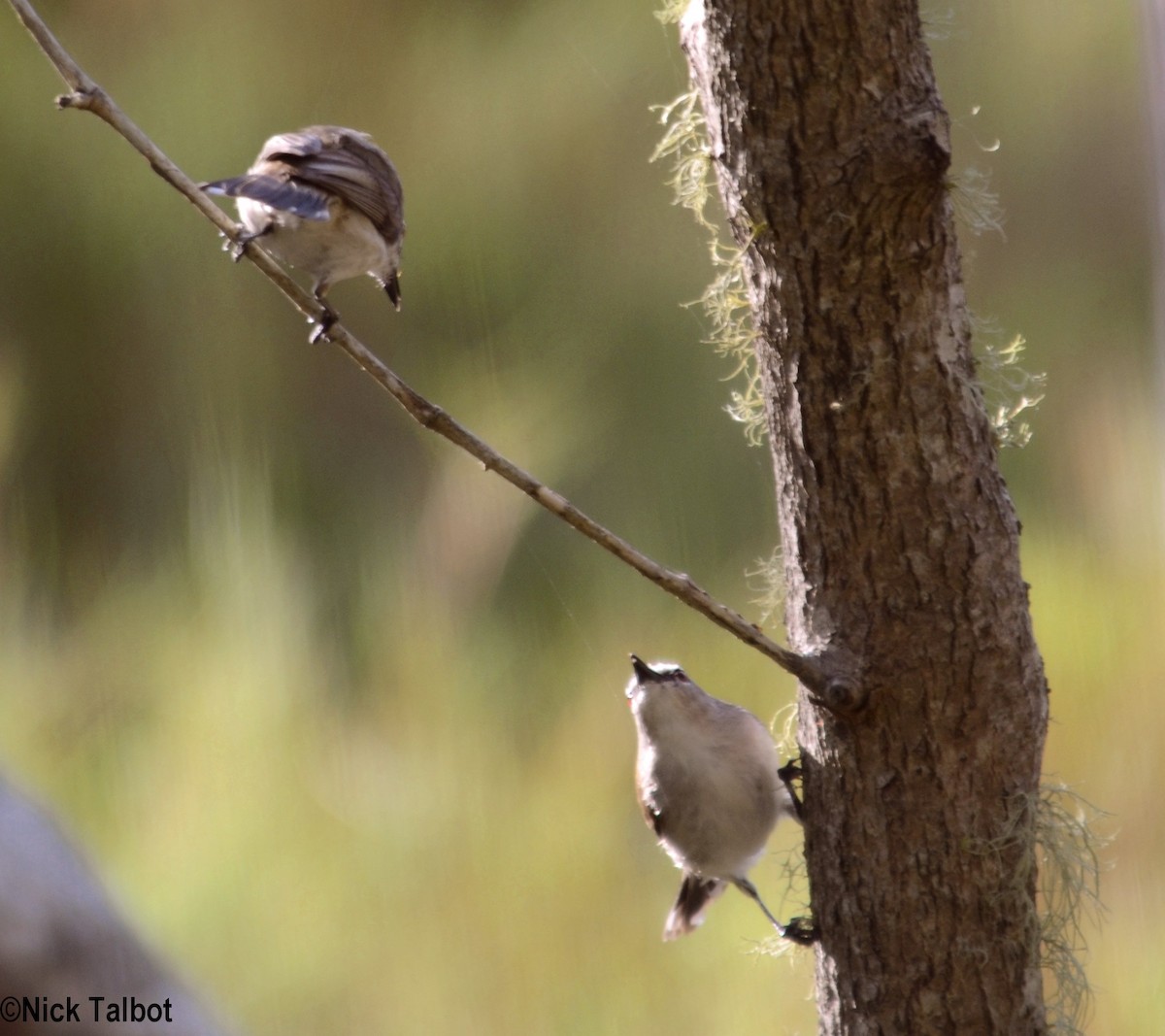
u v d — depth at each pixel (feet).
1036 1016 15.94
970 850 15.64
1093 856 16.34
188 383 49.60
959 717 15.58
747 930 30.58
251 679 31.60
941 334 15.42
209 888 27.94
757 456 48.55
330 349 50.21
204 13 51.42
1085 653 35.91
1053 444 47.37
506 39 51.49
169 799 29.35
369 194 21.72
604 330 50.06
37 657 32.86
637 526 45.98
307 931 28.30
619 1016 29.01
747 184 15.25
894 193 14.73
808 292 15.29
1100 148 57.72
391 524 43.01
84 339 50.47
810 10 14.60
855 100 14.71
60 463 48.67
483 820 31.73
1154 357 45.21
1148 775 33.27
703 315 50.06
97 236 50.42
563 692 37.32
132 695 31.83
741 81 15.05
